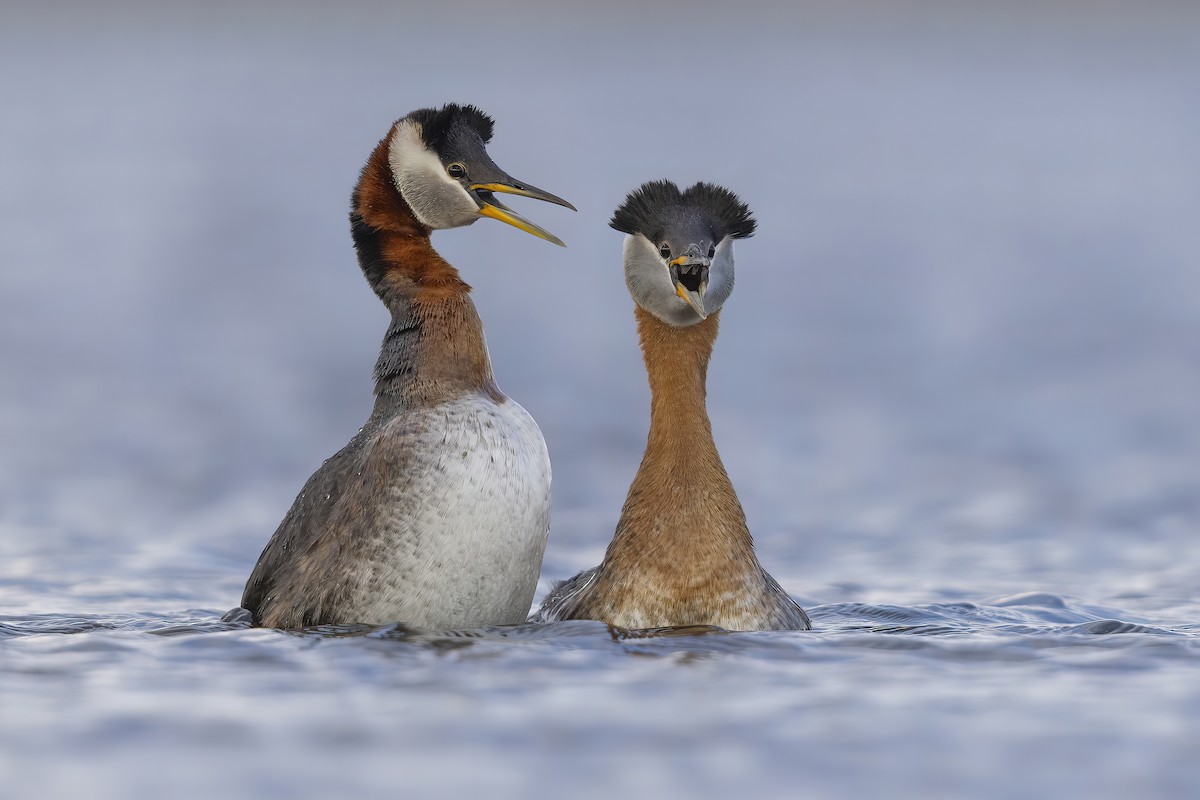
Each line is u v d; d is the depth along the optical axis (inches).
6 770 276.1
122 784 269.4
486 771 276.1
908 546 584.7
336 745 289.7
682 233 407.5
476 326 424.2
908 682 336.2
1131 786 270.4
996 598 482.9
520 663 352.5
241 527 610.5
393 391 417.4
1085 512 634.2
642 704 317.1
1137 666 350.6
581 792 266.5
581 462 717.3
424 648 369.1
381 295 435.2
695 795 265.3
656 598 401.1
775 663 354.3
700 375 415.8
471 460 398.0
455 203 440.1
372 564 399.5
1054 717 308.7
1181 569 533.6
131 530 598.2
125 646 368.2
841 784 271.0
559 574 533.0
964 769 278.1
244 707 313.6
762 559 567.8
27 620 431.5
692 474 406.9
